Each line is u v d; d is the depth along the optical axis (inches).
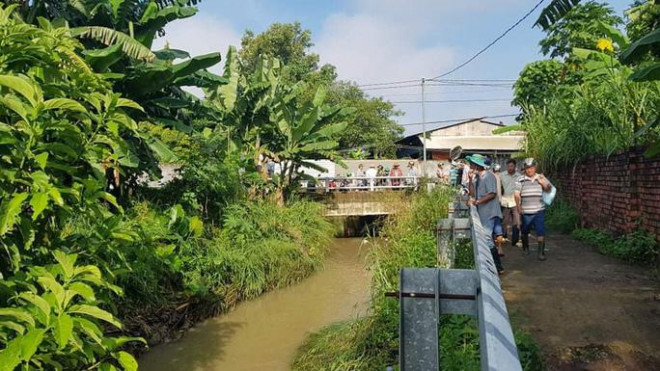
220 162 438.0
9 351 89.5
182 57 388.5
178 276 319.3
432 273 77.2
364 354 210.4
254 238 412.8
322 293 380.8
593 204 355.9
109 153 118.9
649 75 173.2
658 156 255.9
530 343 151.9
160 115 390.3
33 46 106.2
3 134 100.6
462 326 166.7
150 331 269.7
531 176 288.2
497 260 251.4
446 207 355.3
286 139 593.3
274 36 1249.4
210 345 275.4
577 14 588.4
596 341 163.9
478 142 1123.9
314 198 641.6
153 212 325.7
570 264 268.7
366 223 692.7
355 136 1190.3
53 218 117.4
